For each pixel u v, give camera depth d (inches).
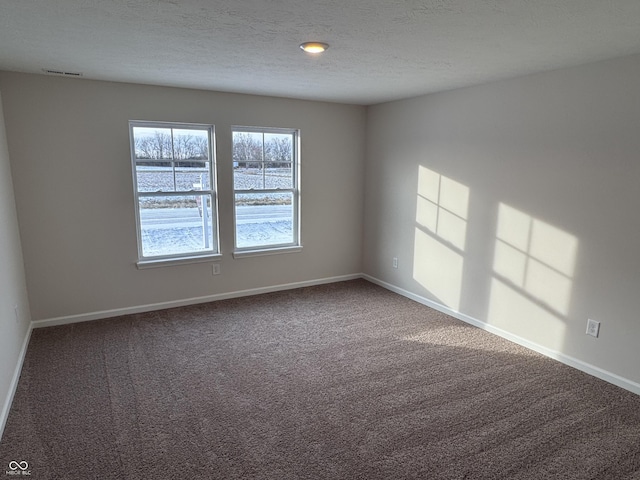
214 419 96.7
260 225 189.0
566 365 124.5
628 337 109.5
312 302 179.9
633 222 105.7
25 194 138.6
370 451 86.0
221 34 91.2
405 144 179.9
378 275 206.4
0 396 92.4
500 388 111.2
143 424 94.3
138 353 129.7
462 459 84.0
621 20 78.9
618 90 105.6
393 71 125.1
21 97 133.9
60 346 133.4
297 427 94.0
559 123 120.0
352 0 71.2
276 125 180.2
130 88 149.3
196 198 172.1
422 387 111.5
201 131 168.6
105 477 78.1
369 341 140.9
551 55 104.3
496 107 138.3
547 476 79.5
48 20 82.5
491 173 142.5
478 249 150.4
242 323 155.3
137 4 73.7
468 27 84.5
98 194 150.3
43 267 145.0
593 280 115.8
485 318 150.6
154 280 165.8
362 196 209.9
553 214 124.1
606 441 89.7
